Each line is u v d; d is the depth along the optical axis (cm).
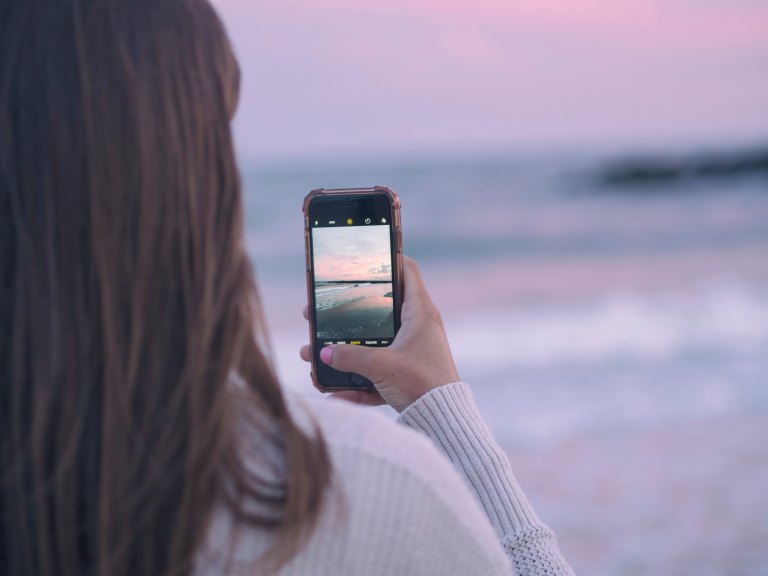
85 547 63
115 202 61
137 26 64
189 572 63
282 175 4197
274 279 2053
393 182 3838
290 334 1554
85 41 62
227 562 63
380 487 66
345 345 122
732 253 2462
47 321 61
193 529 61
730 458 777
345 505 64
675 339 1373
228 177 68
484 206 3259
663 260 2403
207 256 64
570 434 886
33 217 61
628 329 1489
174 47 65
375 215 150
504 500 105
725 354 1241
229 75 70
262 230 2694
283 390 68
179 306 63
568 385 1110
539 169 3938
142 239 62
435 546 66
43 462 61
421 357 122
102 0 64
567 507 664
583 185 3694
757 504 656
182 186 64
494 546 72
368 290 149
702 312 1614
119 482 61
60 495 61
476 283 2150
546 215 3094
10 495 63
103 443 60
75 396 61
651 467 761
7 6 64
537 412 984
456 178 3759
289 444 64
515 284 2119
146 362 62
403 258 147
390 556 65
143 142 62
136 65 63
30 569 63
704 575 530
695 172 3981
